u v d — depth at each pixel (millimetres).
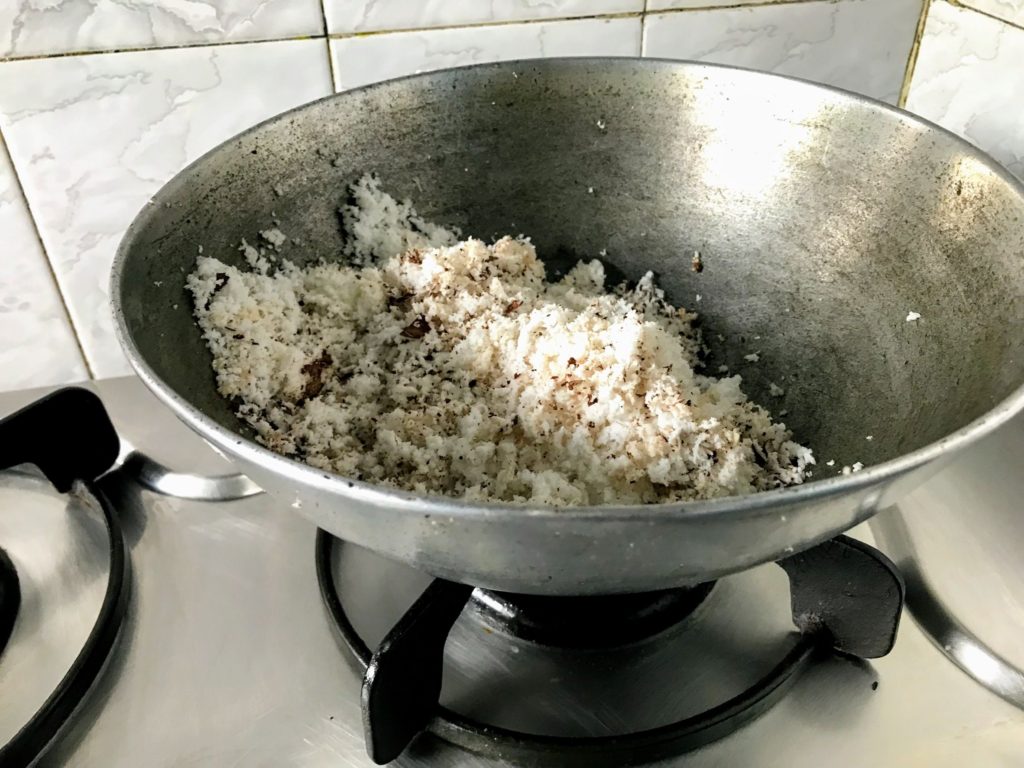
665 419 446
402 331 516
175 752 389
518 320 501
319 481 270
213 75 556
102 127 556
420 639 362
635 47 616
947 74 639
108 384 649
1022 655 417
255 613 456
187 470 548
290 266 510
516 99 540
